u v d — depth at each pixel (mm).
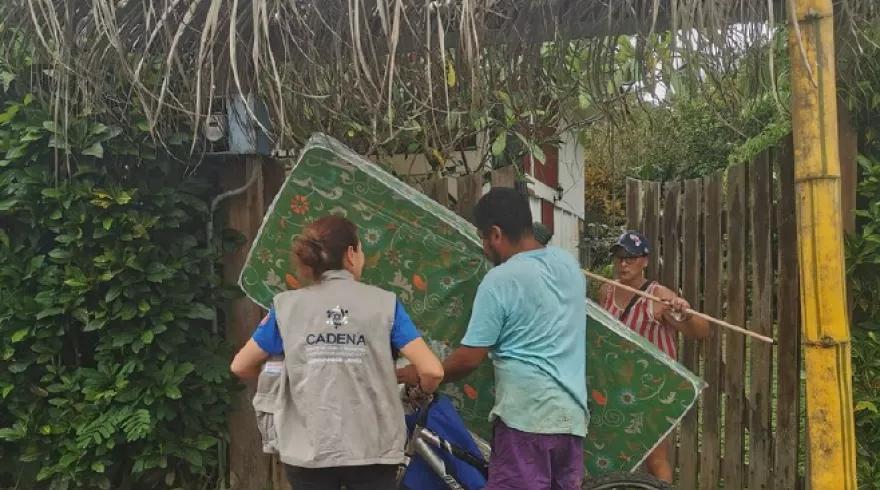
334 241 2348
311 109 3051
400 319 2332
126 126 3402
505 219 2434
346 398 2229
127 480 3643
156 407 3516
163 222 3564
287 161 3785
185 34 2717
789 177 3266
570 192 9891
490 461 2473
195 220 3770
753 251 3490
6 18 2828
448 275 2850
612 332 2674
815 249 1839
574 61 3025
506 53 2842
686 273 4027
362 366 2254
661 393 2678
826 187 1821
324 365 2230
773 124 4465
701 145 7613
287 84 2803
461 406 2883
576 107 3771
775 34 2426
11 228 3611
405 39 2592
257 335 2365
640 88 2777
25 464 3631
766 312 3465
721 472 3861
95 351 3568
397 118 2969
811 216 1838
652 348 2686
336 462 2189
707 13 2098
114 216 3434
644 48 2584
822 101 1812
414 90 2793
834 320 1841
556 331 2354
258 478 3832
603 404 2732
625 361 2689
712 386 3861
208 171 3793
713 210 3797
